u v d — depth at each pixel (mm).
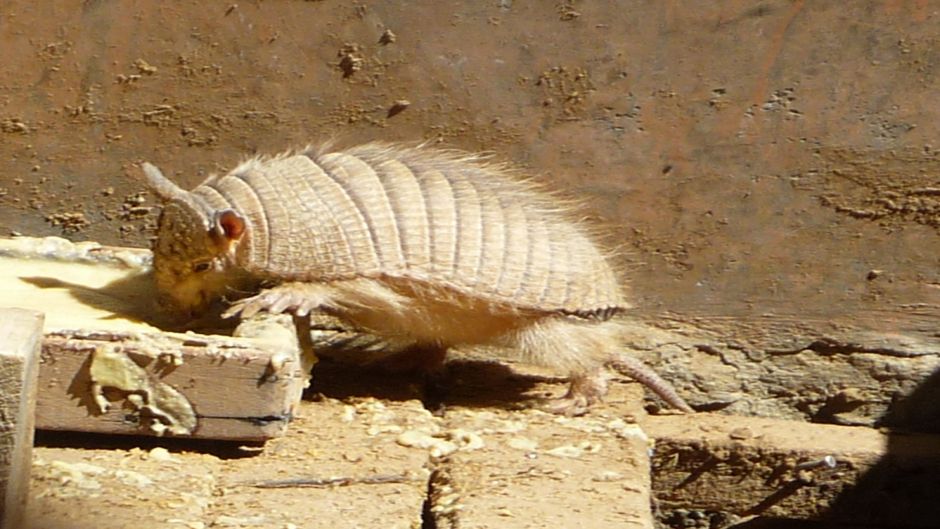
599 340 8867
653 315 9906
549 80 9445
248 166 8539
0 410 5750
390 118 9547
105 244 9852
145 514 6492
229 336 7898
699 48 9352
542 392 9320
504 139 9555
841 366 9977
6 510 5879
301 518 6703
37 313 6211
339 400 8633
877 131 9422
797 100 9406
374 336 9695
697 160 9555
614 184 9617
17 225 9781
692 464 9469
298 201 8203
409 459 7645
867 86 9352
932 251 9672
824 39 9289
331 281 8273
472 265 8469
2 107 9508
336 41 9414
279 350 7207
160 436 7266
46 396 7133
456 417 8586
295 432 7938
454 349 9844
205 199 8133
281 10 9359
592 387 8898
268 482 7145
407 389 9000
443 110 9516
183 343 7148
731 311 9898
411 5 9344
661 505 9586
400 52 9422
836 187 9570
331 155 8688
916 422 9984
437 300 8516
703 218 9672
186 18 9383
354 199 8320
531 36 9375
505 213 8672
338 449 7711
